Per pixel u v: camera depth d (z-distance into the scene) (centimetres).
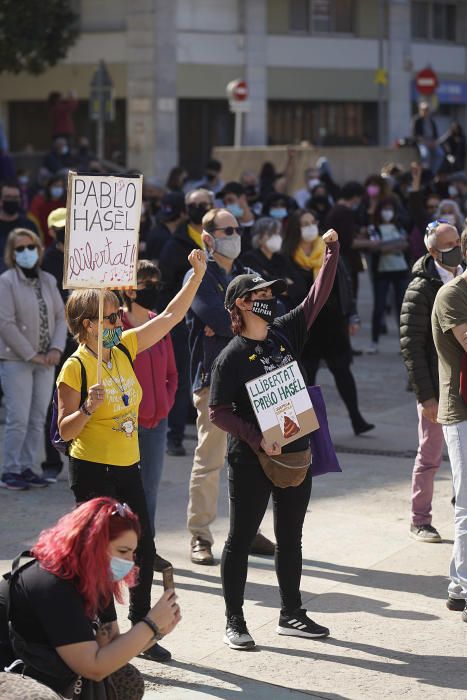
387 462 1243
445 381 794
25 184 2808
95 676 515
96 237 684
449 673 712
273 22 4381
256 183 2434
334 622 795
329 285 760
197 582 872
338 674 710
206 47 4228
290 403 729
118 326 712
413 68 4759
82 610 515
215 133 4334
